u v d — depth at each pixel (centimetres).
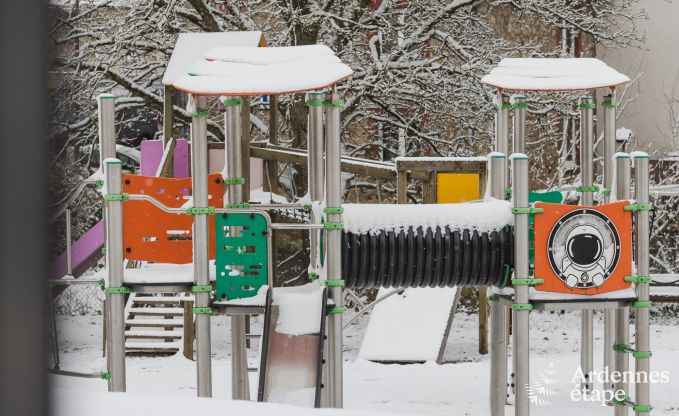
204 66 1041
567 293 1041
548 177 3030
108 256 1032
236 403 694
